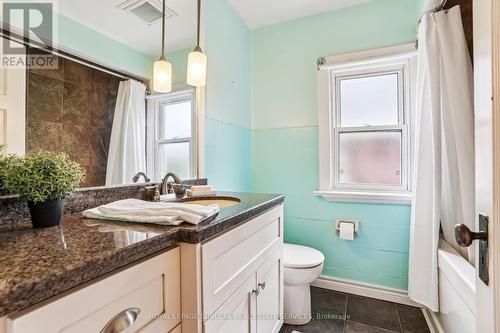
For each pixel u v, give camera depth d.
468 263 1.21
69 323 0.44
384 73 1.88
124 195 1.11
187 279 0.68
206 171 1.64
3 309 0.36
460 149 1.29
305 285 1.59
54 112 0.89
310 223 2.06
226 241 0.81
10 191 0.71
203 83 1.37
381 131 1.90
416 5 1.71
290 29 2.12
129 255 0.54
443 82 1.40
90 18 1.01
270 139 2.19
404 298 1.77
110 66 1.09
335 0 1.87
